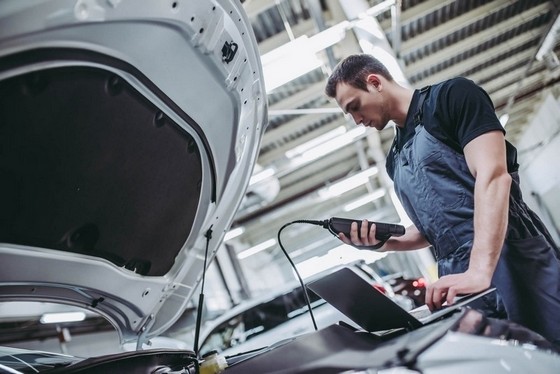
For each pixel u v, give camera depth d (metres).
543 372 0.56
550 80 8.11
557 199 9.22
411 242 1.35
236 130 1.08
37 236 0.80
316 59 3.42
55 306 4.71
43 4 0.55
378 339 0.76
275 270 14.52
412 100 1.23
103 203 0.87
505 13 5.66
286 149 7.15
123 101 0.77
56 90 0.66
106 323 6.28
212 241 1.32
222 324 4.16
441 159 1.12
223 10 0.83
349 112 1.32
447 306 0.89
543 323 0.99
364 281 0.75
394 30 4.64
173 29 0.76
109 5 0.63
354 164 9.41
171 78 0.83
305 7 4.43
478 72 7.39
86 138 0.75
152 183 0.95
